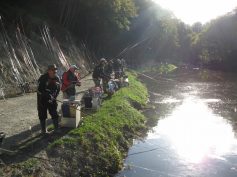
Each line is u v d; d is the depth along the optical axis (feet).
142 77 139.64
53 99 37.68
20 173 29.53
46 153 33.73
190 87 114.42
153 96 90.63
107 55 160.66
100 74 60.90
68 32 119.14
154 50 228.02
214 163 41.88
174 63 264.52
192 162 41.93
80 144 36.78
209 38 263.08
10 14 85.81
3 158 31.55
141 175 37.06
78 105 41.34
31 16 93.97
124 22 162.81
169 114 68.18
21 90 64.13
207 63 267.80
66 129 40.06
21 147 34.37
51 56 88.22
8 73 64.80
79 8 136.87
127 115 54.70
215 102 84.58
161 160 42.01
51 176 30.89
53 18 123.44
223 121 63.62
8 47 71.51
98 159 36.52
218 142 50.16
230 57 239.71
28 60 74.74
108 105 55.67
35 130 39.81
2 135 32.94
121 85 77.36
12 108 51.03
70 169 33.09
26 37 82.94
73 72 46.32
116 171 37.37
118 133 45.19
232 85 125.70
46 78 37.09
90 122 43.50
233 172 39.22
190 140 50.65
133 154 43.37
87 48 134.92
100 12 148.66
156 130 55.36
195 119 64.49
